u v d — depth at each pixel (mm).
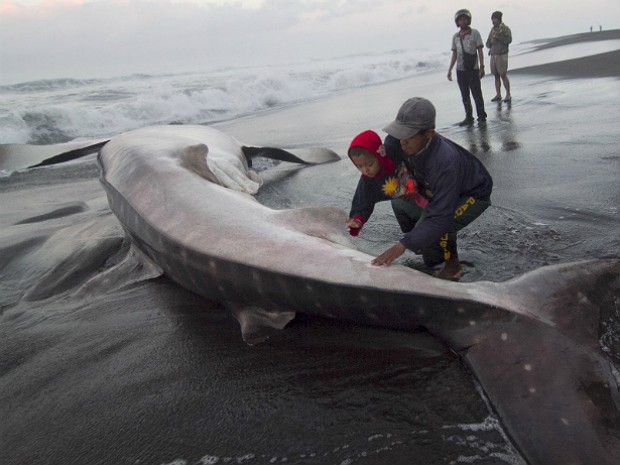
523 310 2969
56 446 3035
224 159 6531
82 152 8680
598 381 2586
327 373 3301
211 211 4504
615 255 3984
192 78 26984
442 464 2512
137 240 4945
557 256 4078
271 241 3943
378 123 11633
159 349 3834
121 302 4543
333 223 4316
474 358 2924
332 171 7477
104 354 3848
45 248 5754
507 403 2627
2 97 19750
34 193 8203
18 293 5023
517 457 2486
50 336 4168
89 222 6375
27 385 3600
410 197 3832
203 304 4375
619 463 2203
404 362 3275
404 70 28969
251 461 2721
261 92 19250
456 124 10000
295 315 3832
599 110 9234
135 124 14758
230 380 3387
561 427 2412
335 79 23734
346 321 3738
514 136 8125
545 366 2707
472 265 4082
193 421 3076
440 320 3170
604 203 4934
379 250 4629
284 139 10719
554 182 5672
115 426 3119
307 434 2848
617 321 3166
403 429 2773
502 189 5668
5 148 9797
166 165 5375
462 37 9555
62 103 17297
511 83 15883
